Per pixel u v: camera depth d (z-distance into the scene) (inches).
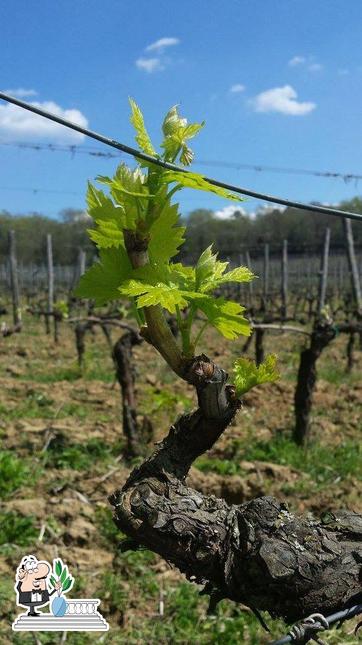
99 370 543.5
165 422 341.1
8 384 474.0
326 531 64.0
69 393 445.1
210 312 55.9
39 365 580.7
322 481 281.6
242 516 63.2
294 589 61.3
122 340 302.4
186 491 63.5
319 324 327.3
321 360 616.1
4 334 482.9
